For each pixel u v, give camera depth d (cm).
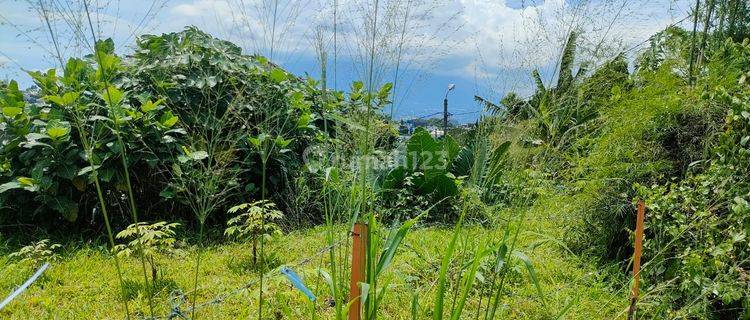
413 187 695
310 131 707
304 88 736
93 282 445
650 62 495
